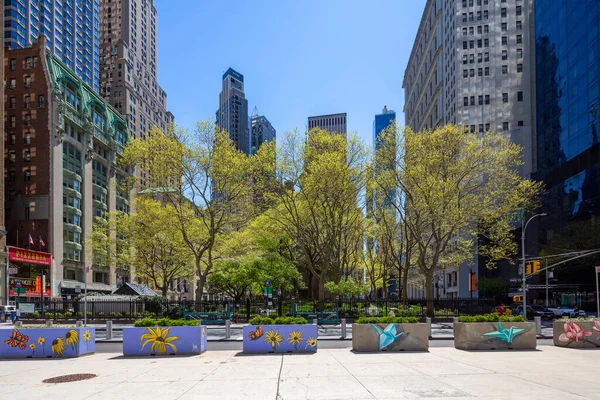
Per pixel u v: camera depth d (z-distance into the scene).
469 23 94.75
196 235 46.03
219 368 13.12
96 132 86.88
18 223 71.94
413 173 35.19
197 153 38.44
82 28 137.25
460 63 93.81
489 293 76.50
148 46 172.25
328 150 39.28
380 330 16.58
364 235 52.00
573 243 62.06
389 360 14.20
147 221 50.47
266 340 16.59
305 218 43.78
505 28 93.19
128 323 33.66
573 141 69.75
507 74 91.81
